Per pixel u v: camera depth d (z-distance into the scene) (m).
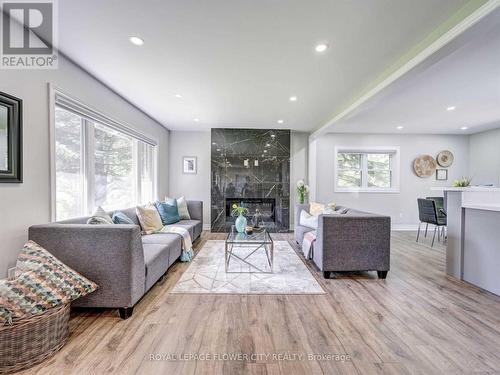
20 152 1.89
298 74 2.67
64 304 1.56
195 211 4.68
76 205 2.74
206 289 2.43
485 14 1.51
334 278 2.73
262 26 1.86
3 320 1.31
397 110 4.05
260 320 1.88
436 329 1.78
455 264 2.76
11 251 1.83
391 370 1.38
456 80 2.85
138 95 3.34
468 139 5.92
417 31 1.91
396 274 2.88
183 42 2.09
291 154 5.76
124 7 1.66
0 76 1.77
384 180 5.98
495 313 2.00
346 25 1.84
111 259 1.87
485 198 2.60
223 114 4.27
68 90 2.39
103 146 3.25
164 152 5.33
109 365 1.40
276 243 4.37
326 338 1.67
